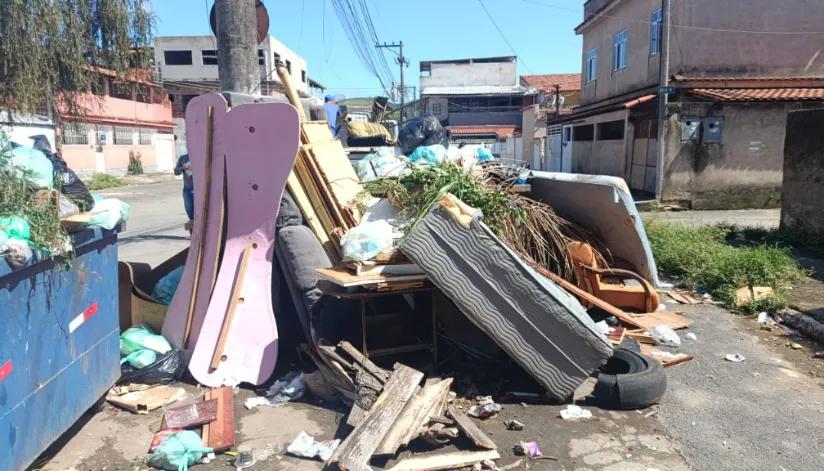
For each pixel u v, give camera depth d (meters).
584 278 6.31
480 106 47.03
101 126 34.03
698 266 7.81
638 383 4.21
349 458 3.38
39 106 6.00
